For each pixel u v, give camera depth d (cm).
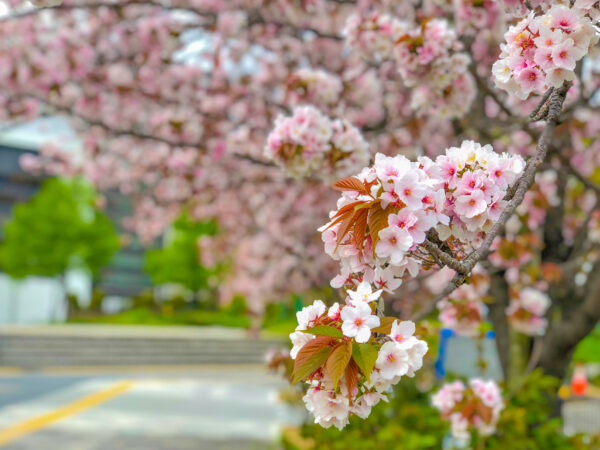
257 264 953
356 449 444
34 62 659
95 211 2927
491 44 445
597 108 425
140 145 759
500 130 432
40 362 2014
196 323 2989
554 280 477
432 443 426
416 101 382
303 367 133
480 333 435
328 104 443
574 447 440
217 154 664
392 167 142
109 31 675
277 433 850
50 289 3189
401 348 133
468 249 167
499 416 409
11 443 807
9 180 4156
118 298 4919
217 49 622
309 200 772
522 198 152
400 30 396
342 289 159
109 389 1447
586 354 1627
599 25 162
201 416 1073
